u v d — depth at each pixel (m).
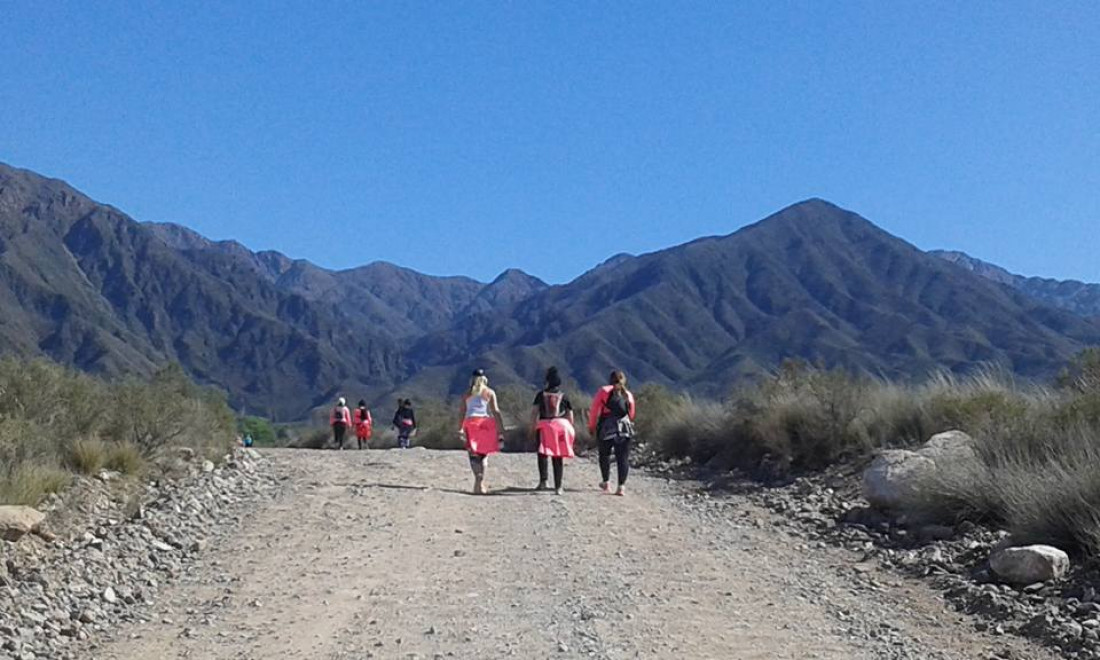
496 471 20.31
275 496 15.64
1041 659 7.74
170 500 13.78
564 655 7.84
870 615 9.05
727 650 7.98
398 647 8.04
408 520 13.71
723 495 16.50
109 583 9.80
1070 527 10.06
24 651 7.70
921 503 12.58
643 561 11.30
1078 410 12.96
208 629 8.52
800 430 17.50
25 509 10.58
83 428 15.33
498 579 10.38
